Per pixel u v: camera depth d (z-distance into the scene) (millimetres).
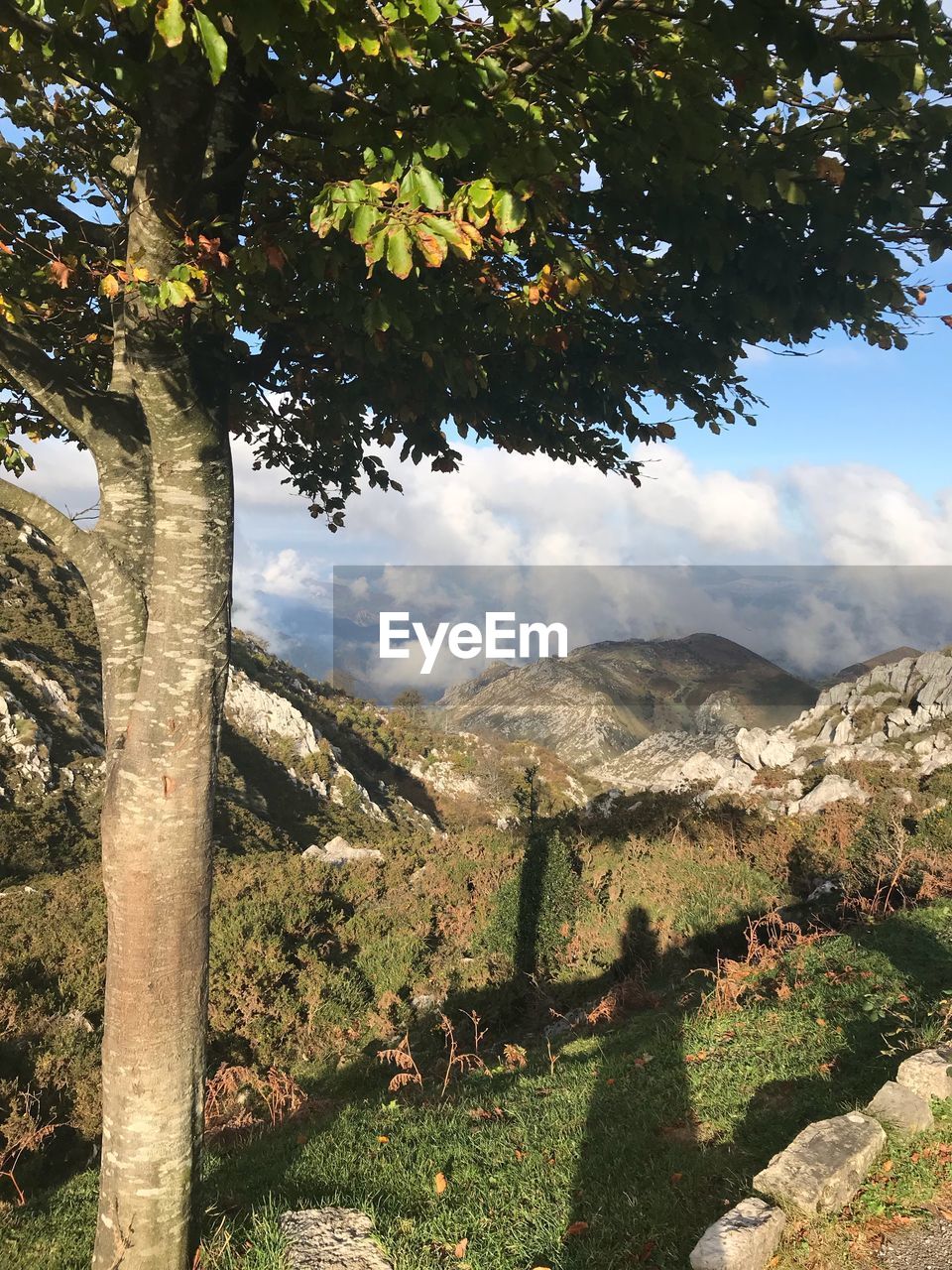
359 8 2980
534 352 6809
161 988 4078
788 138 4859
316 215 3467
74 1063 11414
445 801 80250
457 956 14195
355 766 79938
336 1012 12453
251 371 6355
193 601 4180
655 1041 7438
